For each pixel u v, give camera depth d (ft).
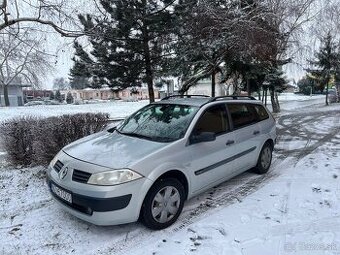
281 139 33.81
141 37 36.17
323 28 82.84
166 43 37.40
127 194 12.26
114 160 12.95
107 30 30.14
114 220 12.23
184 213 14.99
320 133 37.45
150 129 16.01
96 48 35.37
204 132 15.12
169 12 35.35
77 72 38.01
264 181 19.35
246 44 36.60
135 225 13.93
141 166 12.75
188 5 34.91
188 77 48.49
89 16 27.91
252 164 19.58
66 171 13.23
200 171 15.17
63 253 12.01
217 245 12.19
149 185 12.76
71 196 12.70
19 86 182.60
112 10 32.45
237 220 14.21
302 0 64.13
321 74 97.09
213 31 36.52
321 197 16.58
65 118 22.57
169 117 16.46
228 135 17.15
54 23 24.31
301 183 18.86
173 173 14.16
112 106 142.10
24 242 12.75
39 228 13.83
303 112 67.87
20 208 15.89
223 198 16.74
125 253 11.94
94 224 12.91
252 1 39.17
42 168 21.81
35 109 120.57
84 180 12.51
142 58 38.01
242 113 19.12
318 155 25.70
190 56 39.42
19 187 18.78
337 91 116.47
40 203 16.47
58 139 21.06
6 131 22.47
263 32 38.09
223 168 16.75
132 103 175.42
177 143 14.34
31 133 22.00
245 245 12.14
